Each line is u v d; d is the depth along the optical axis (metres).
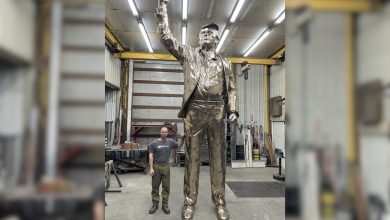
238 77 7.73
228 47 6.76
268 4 4.51
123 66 7.42
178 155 6.85
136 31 5.86
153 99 7.58
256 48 6.70
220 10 4.83
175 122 7.60
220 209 2.83
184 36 5.99
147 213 3.18
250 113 7.73
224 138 2.84
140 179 5.18
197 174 2.84
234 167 6.84
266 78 7.77
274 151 7.25
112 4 4.64
